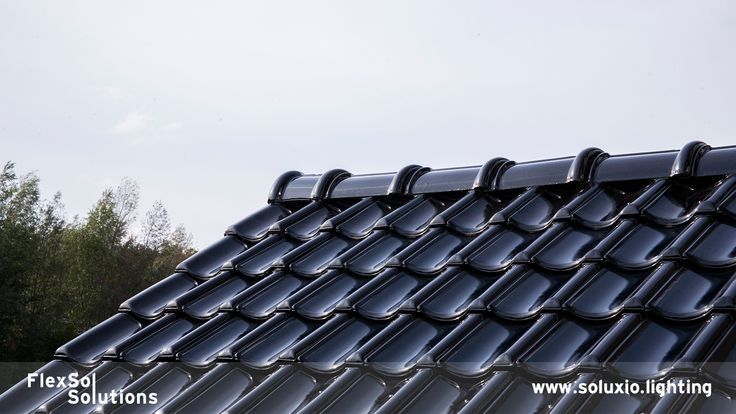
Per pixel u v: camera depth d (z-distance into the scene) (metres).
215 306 4.90
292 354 4.28
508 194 5.07
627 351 3.84
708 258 4.12
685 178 4.63
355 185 5.52
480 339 4.13
